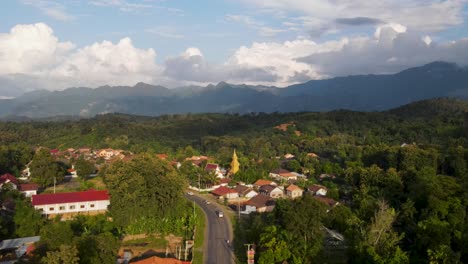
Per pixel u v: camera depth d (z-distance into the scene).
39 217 79.12
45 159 115.88
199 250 71.81
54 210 87.94
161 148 190.62
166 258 61.00
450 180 85.88
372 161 139.00
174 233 81.56
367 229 66.19
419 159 117.88
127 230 79.88
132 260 65.88
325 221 78.31
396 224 77.06
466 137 172.75
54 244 56.38
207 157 170.88
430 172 97.56
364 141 190.00
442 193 77.00
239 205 103.00
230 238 79.25
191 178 130.62
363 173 105.88
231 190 117.75
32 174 114.00
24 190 103.75
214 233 82.25
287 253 60.91
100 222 82.44
